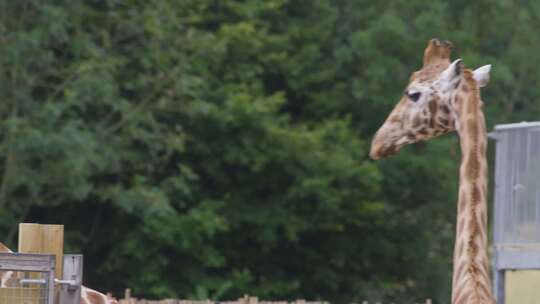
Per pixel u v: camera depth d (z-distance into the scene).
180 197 74.88
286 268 82.00
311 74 82.12
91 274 77.50
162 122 75.75
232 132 75.62
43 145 64.69
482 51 84.81
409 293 83.31
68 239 75.25
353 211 78.38
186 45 72.38
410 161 78.25
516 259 36.31
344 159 75.25
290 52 83.00
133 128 69.62
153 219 70.94
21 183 66.31
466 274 24.95
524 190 36.34
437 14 79.88
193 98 75.38
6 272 25.88
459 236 25.41
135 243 72.50
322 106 82.81
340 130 77.62
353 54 83.06
